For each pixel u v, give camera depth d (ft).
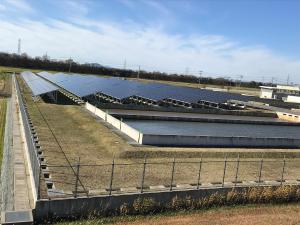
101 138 105.70
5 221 53.31
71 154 89.20
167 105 197.98
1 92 213.87
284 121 176.24
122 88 217.97
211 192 70.03
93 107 151.43
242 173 84.33
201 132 130.00
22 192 64.85
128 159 88.12
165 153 92.38
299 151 108.06
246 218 62.80
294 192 74.49
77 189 65.36
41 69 599.16
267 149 107.86
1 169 75.77
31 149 75.51
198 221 60.18
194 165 86.94
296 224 61.36
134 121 142.61
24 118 107.55
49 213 57.82
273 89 410.93
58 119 135.44
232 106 209.67
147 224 57.88
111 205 62.28
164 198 66.03
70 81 279.69
